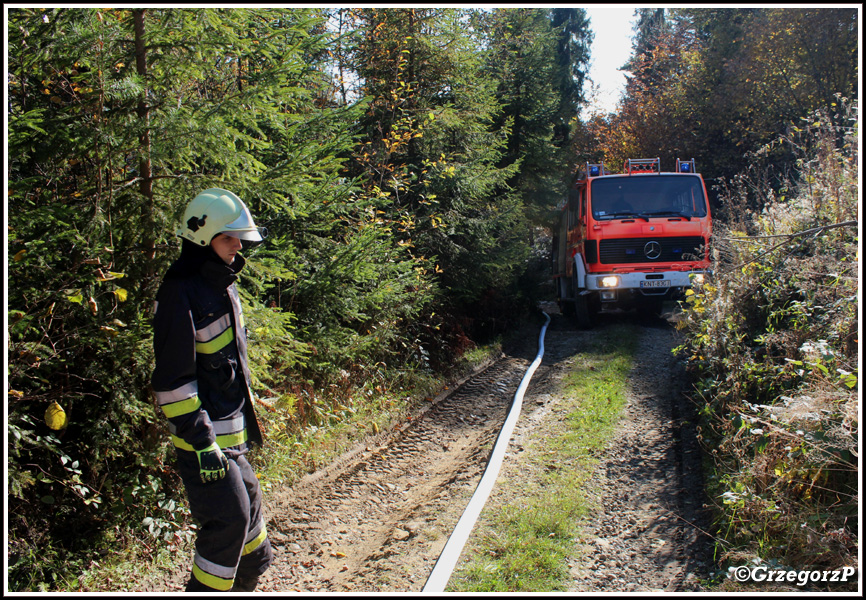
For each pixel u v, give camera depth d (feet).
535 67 47.44
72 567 10.65
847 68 46.06
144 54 11.66
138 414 11.54
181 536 12.06
